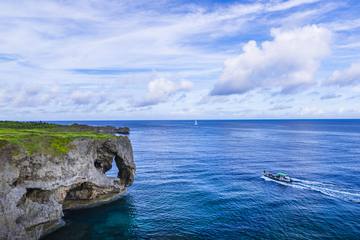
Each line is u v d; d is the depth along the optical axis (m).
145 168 75.81
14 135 37.44
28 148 33.66
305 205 45.03
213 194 51.00
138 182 59.97
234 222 38.38
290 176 65.25
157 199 48.22
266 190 53.91
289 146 125.88
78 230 35.94
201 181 60.88
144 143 142.62
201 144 136.75
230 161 86.69
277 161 86.19
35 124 77.50
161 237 34.16
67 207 42.25
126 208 43.81
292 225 37.38
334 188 55.25
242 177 64.69
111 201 46.84
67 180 38.00
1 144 30.53
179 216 40.53
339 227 36.75
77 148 40.97
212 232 35.41
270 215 40.81
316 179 62.41
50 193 35.88
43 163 34.84
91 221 38.75
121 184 50.53
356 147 120.12
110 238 33.97
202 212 42.00
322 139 159.38
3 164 29.70
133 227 36.91
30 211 32.06
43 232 34.03
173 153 104.75
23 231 30.22
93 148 44.84
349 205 45.09
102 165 49.22
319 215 40.75
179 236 34.38
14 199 29.80
